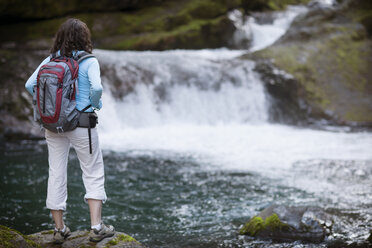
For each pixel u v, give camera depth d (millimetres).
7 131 9109
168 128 10977
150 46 13719
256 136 10180
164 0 15203
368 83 13742
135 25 14102
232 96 12195
